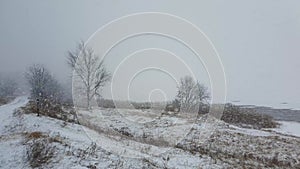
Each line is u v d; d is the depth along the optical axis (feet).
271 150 61.31
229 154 53.31
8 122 62.85
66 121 67.97
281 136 84.99
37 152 35.58
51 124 60.23
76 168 32.50
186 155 46.47
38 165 33.30
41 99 93.04
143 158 38.91
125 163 35.35
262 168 45.39
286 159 54.60
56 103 102.53
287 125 118.73
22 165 33.53
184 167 39.22
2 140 43.14
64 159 34.65
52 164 33.37
